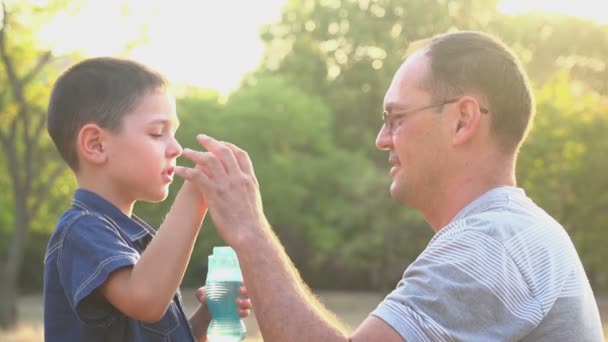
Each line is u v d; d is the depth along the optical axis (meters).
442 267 2.30
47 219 22.38
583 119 27.58
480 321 2.26
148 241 2.69
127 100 2.60
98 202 2.60
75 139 2.63
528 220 2.40
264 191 34.78
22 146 21.59
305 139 35.84
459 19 36.25
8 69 18.42
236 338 2.75
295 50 41.06
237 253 2.40
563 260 2.39
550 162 27.22
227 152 2.48
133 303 2.40
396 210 33.62
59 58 18.61
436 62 2.54
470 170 2.53
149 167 2.60
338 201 34.97
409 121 2.56
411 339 2.24
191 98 37.22
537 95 28.70
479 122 2.50
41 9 17.81
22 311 29.03
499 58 2.52
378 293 36.88
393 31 38.47
